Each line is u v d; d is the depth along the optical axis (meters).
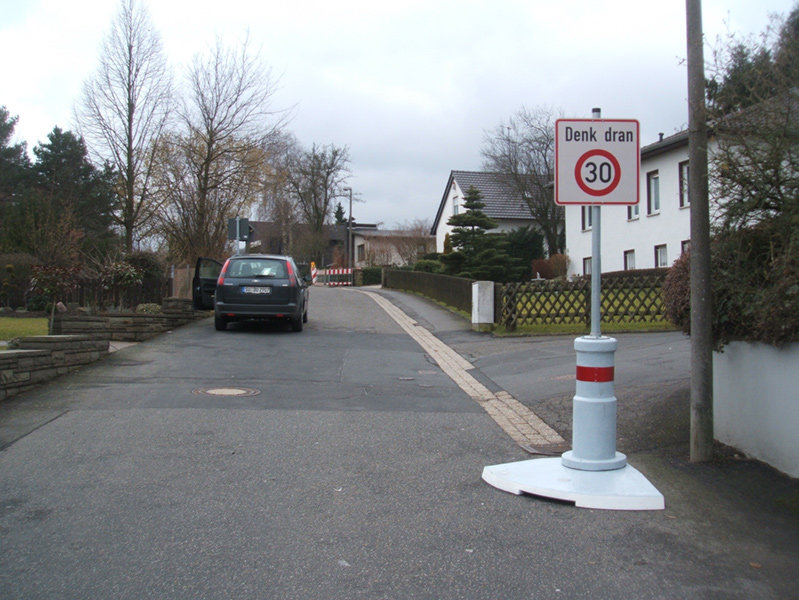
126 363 11.05
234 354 12.34
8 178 47.59
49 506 4.98
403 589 3.79
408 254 53.97
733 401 6.38
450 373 11.20
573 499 5.13
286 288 15.46
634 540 4.48
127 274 17.23
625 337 14.31
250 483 5.55
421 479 5.75
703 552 4.29
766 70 5.35
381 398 8.98
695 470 5.84
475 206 32.38
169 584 3.83
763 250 6.02
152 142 24.92
